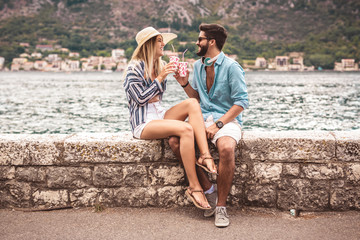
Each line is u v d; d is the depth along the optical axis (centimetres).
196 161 279
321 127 2364
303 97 4850
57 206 301
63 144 295
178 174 298
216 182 300
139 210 298
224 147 265
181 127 268
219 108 304
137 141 294
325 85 8206
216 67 297
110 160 295
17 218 283
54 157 296
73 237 247
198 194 271
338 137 287
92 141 294
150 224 269
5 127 2489
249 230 256
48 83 10062
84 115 3147
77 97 5238
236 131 281
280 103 4034
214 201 284
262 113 3144
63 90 6906
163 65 313
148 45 292
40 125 2586
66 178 298
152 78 300
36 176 298
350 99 4531
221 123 281
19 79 13388
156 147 294
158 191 300
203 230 257
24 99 4869
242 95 289
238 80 289
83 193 300
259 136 294
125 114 3212
